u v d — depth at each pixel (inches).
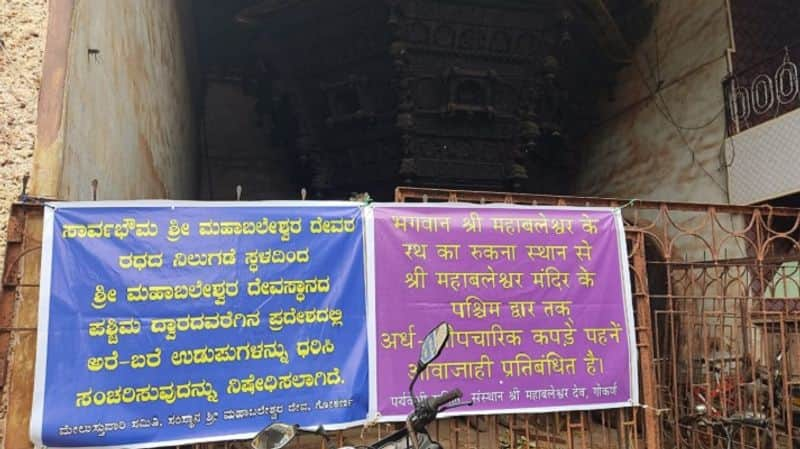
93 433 106.3
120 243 112.9
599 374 134.8
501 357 129.7
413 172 358.6
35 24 116.6
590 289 137.4
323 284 122.1
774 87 285.6
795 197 277.1
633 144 400.5
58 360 106.3
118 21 166.2
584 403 133.3
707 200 327.6
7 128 111.9
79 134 127.0
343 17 350.6
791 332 214.5
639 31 394.0
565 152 450.9
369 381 121.2
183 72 338.6
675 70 360.8
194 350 113.7
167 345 112.4
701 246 318.0
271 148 465.1
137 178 200.2
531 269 134.6
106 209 112.9
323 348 120.0
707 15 336.2
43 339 105.9
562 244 137.5
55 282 108.0
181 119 330.6
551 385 131.6
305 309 120.4
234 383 114.7
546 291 134.6
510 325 131.3
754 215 170.4
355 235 125.9
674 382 177.3
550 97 385.4
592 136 450.3
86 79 132.0
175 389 111.7
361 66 363.6
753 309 241.6
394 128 359.3
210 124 458.6
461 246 131.4
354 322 122.6
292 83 381.4
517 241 135.0
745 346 213.0
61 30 117.8
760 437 201.6
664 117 369.4
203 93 460.4
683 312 215.0
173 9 293.1
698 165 335.9
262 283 119.1
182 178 337.1
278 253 120.9
